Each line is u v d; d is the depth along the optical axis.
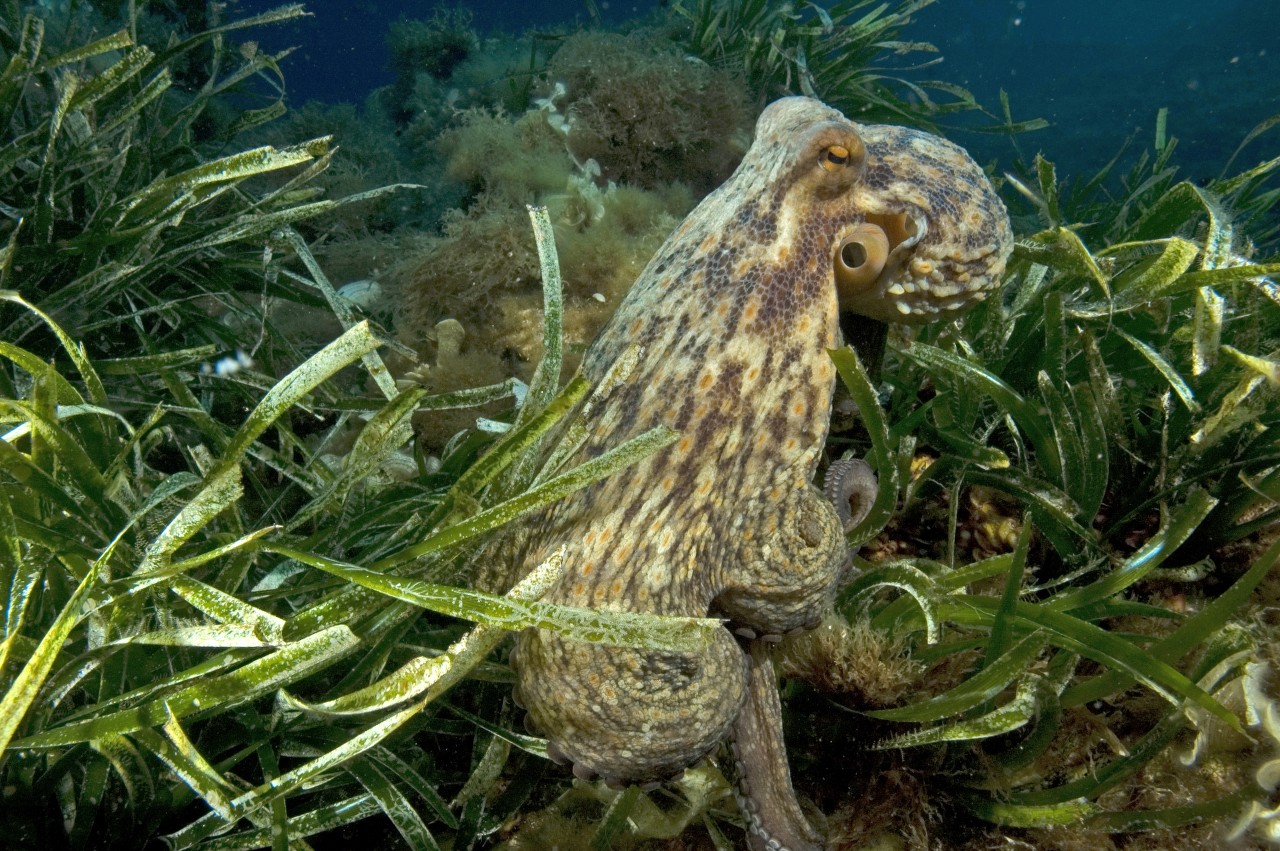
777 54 1.21
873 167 0.45
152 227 0.61
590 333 0.85
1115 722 0.47
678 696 0.37
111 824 0.39
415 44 2.29
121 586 0.34
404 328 0.85
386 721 0.34
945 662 0.47
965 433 0.55
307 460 0.54
